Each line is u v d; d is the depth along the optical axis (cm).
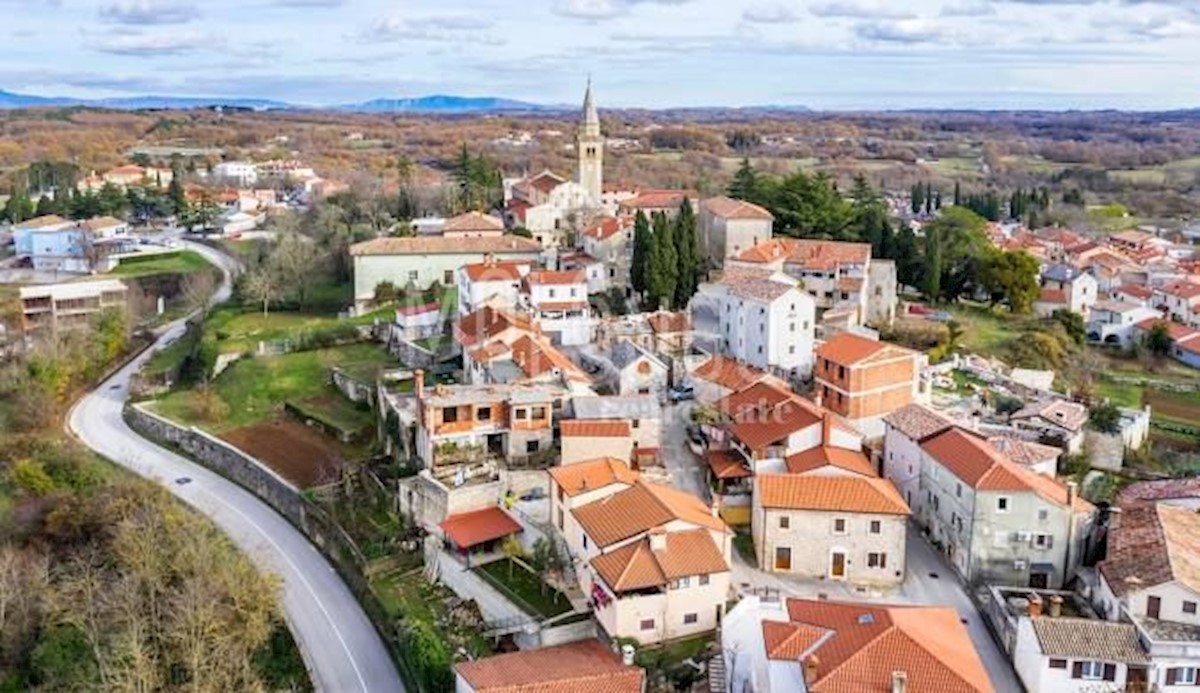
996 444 8044
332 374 11456
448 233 14725
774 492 7338
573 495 7069
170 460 10494
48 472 9731
